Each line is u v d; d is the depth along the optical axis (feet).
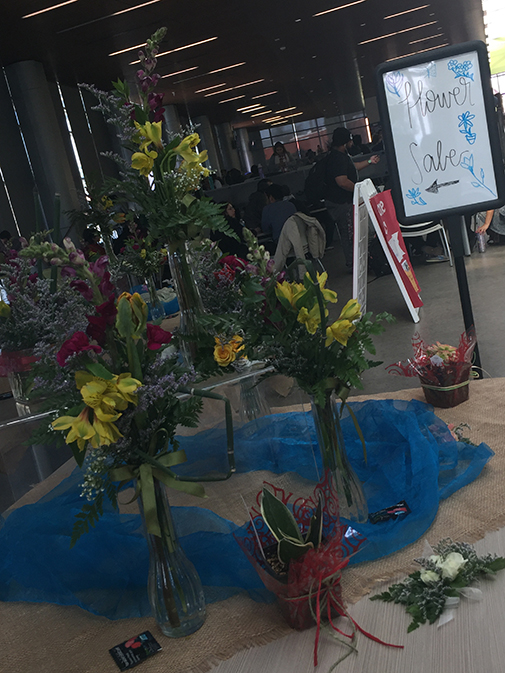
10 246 5.50
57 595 4.06
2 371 4.98
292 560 3.21
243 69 18.33
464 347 5.56
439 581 3.38
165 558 3.44
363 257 11.10
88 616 3.91
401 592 3.43
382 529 3.94
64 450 4.93
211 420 4.42
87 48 20.04
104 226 8.74
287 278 3.97
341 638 3.24
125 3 17.72
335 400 4.13
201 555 3.84
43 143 22.76
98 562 3.99
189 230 4.57
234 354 4.24
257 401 4.52
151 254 8.26
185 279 4.81
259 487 4.36
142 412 3.22
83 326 3.52
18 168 23.13
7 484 4.74
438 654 3.01
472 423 5.20
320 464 4.22
